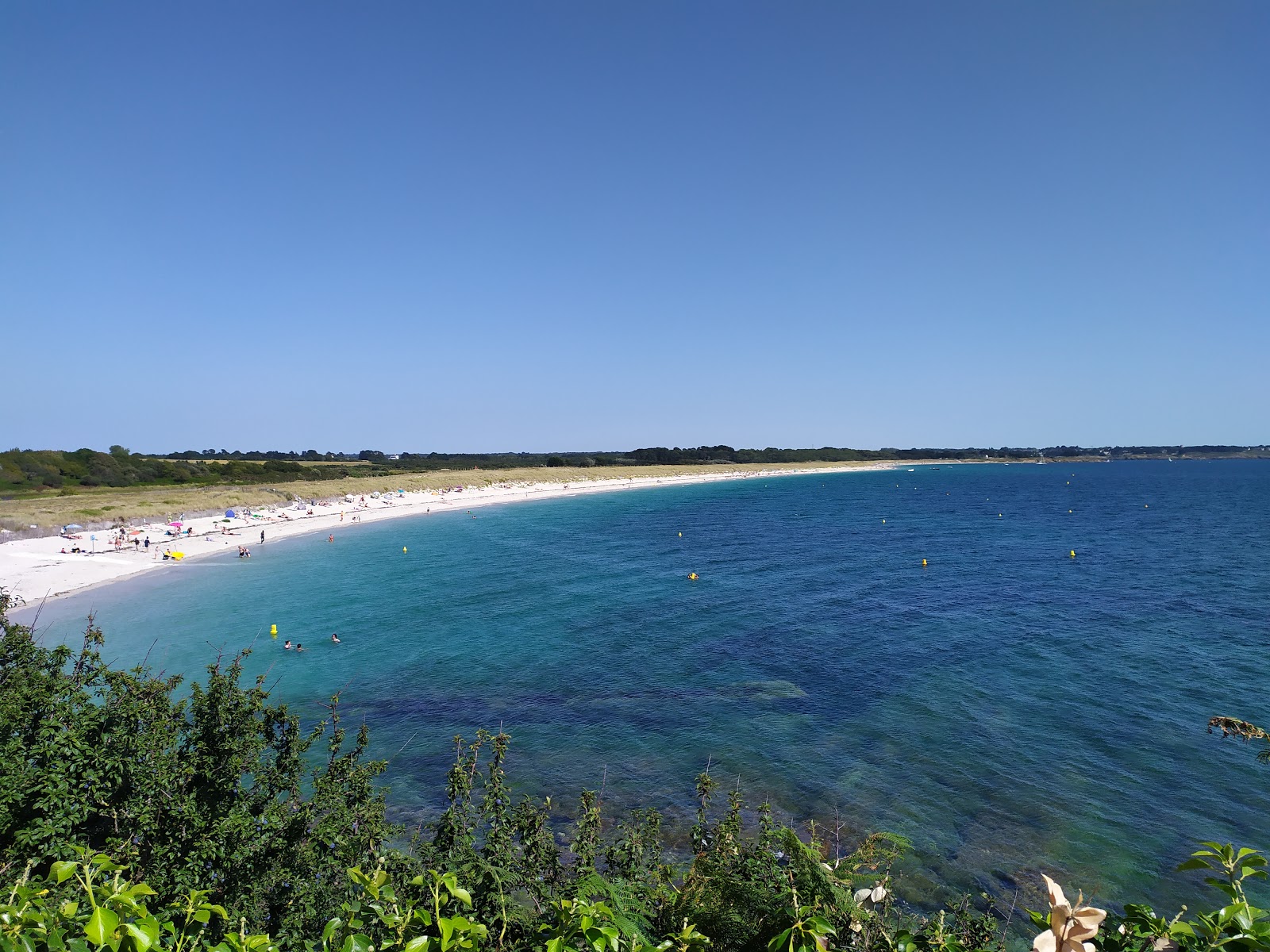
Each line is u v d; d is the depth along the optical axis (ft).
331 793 30.99
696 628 132.05
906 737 81.71
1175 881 55.26
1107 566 196.03
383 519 346.95
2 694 29.22
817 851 19.61
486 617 142.00
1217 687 95.61
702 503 455.63
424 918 13.85
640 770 74.95
